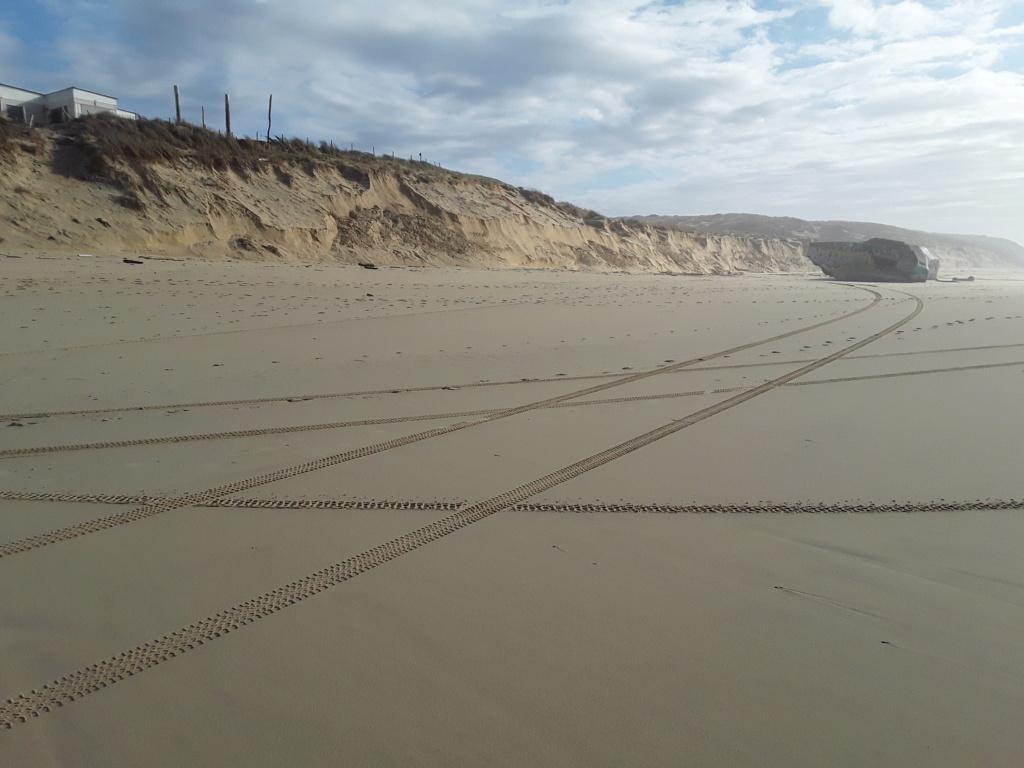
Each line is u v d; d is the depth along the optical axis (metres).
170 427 6.49
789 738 2.44
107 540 4.07
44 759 2.31
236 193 30.09
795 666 2.86
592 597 3.43
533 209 48.91
